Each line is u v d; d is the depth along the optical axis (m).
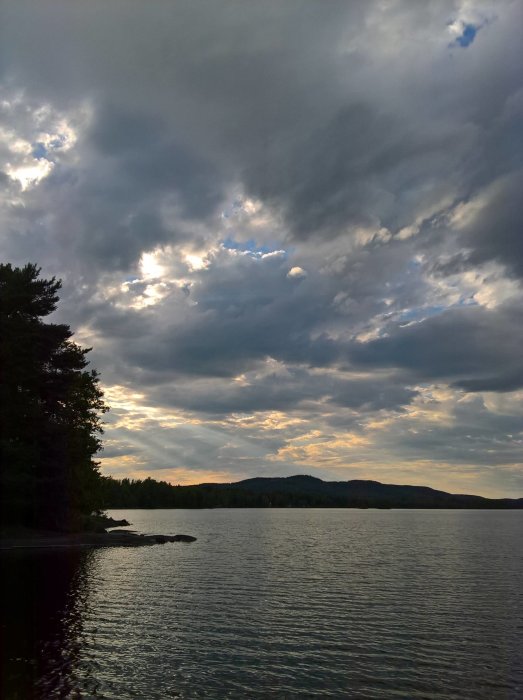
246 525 110.00
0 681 14.59
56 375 53.91
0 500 49.25
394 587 31.09
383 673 15.91
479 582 33.56
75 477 61.28
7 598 25.02
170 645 18.17
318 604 25.64
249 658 16.98
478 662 17.02
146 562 40.62
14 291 51.16
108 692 14.01
